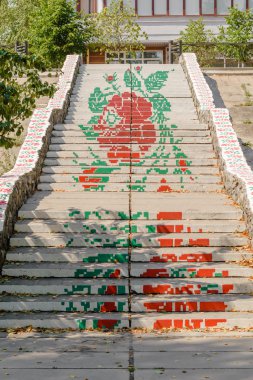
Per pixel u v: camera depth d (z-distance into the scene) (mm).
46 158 16406
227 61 29766
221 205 13500
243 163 14938
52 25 30703
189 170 15758
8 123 11070
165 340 8977
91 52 37344
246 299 10250
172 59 29578
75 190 14961
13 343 8812
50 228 12359
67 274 11031
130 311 10125
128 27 32375
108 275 11023
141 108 20219
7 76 11227
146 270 11031
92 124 18391
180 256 11484
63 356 8141
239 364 7746
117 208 13188
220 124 17000
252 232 11727
